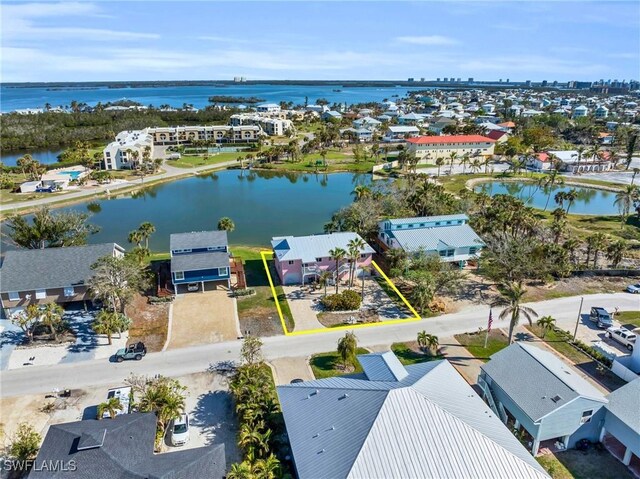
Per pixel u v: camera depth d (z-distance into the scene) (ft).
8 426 118.42
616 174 458.50
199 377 139.85
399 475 83.76
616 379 141.59
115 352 151.84
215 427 119.55
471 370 144.46
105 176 416.46
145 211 342.23
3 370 141.28
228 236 281.95
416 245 214.07
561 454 112.16
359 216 247.91
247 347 139.03
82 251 186.09
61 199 360.89
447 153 513.45
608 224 303.68
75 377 138.72
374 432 90.33
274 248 214.48
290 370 143.64
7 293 167.73
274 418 113.19
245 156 549.13
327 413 100.83
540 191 414.62
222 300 189.26
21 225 220.02
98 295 167.84
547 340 162.71
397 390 98.63
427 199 276.21
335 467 86.63
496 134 590.14
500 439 93.40
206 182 444.55
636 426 105.19
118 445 98.27
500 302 175.01
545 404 110.93
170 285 200.23
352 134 653.30
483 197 300.61
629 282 210.79
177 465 93.25
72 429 103.30
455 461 86.58
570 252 231.30
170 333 164.14
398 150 571.69
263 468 94.99
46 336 158.92
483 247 220.84
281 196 389.80
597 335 166.40
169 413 112.47
